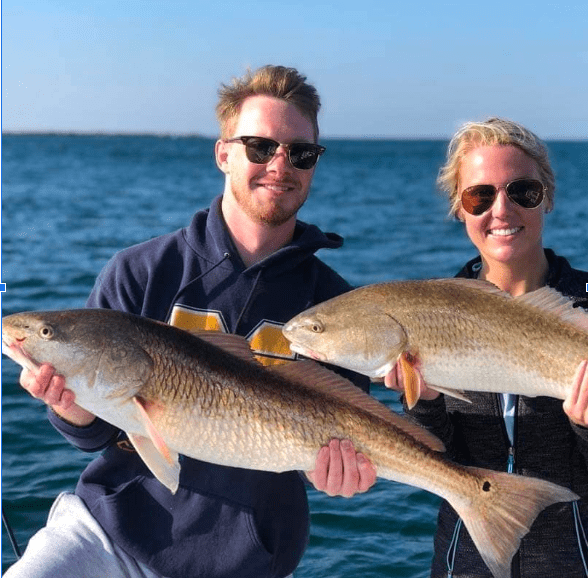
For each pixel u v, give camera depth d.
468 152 4.59
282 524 4.55
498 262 4.58
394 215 35.72
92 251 21.14
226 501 4.40
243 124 4.59
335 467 4.07
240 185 4.57
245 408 4.03
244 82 4.61
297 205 4.62
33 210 32.62
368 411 4.18
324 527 6.62
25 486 7.05
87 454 7.71
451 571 4.61
